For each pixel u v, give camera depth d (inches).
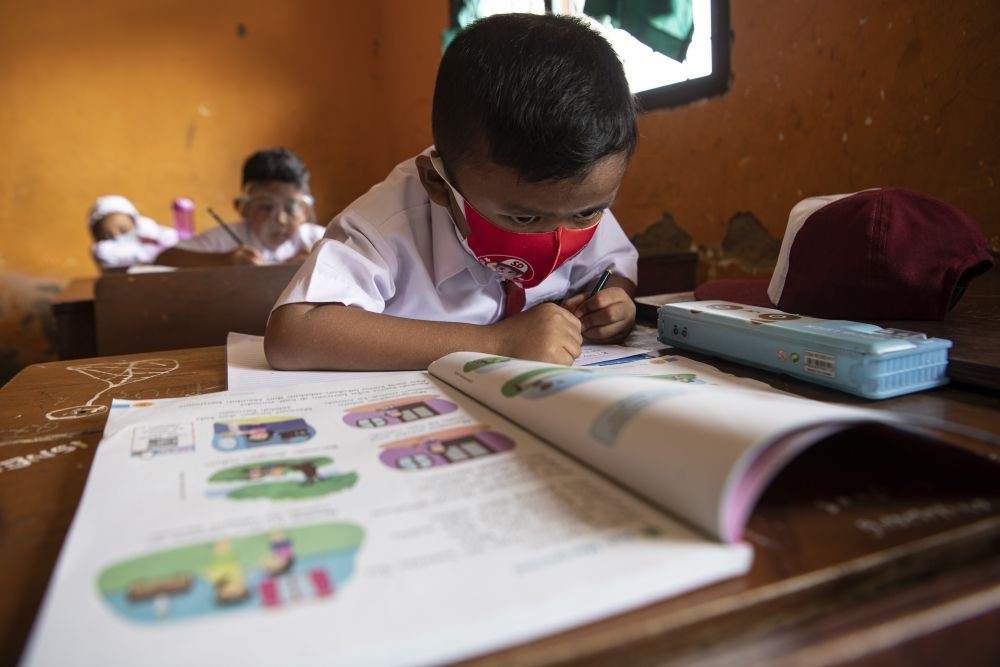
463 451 15.6
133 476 14.7
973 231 25.9
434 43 122.1
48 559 12.3
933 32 44.0
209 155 140.5
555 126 21.9
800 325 22.3
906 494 12.5
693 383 21.8
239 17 138.9
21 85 128.7
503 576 10.0
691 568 10.0
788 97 55.6
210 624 9.1
